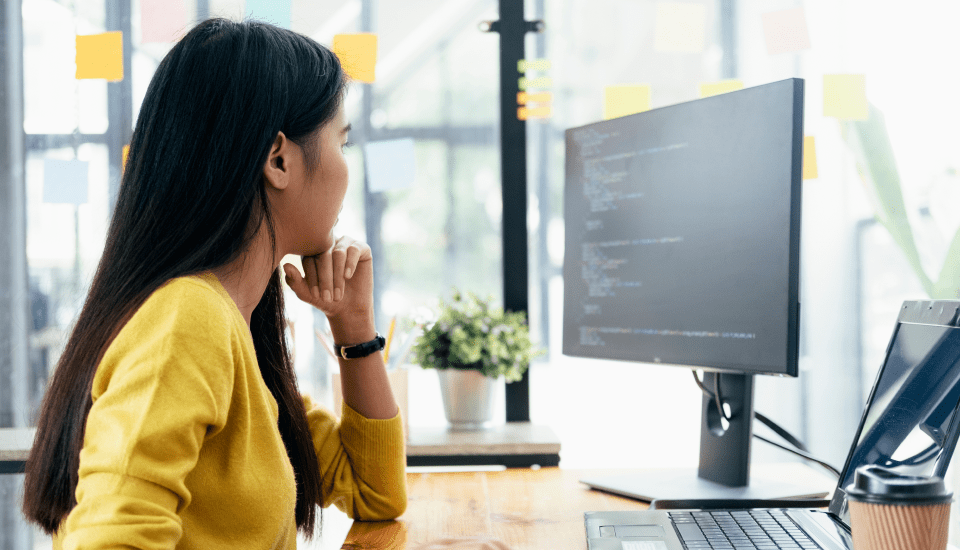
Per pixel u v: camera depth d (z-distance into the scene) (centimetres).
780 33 144
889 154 180
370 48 150
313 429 99
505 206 165
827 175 189
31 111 167
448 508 101
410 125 176
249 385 66
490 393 146
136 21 169
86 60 149
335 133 76
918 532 49
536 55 185
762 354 94
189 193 65
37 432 66
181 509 56
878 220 181
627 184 117
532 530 89
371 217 175
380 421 96
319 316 168
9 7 167
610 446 184
